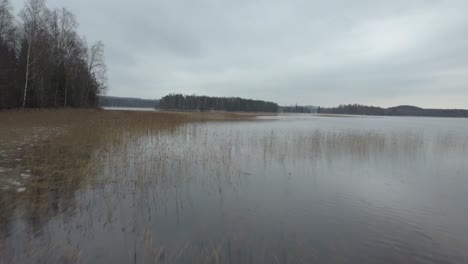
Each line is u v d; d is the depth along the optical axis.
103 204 4.89
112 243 3.51
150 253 3.27
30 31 23.00
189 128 20.16
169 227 4.07
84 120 19.12
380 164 9.37
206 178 6.98
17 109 21.36
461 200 5.65
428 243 3.79
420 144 13.72
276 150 11.57
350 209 5.05
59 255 3.15
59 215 4.32
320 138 14.58
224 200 5.39
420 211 4.99
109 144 10.30
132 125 16.39
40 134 11.80
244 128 23.78
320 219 4.55
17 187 5.25
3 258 3.04
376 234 4.03
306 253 3.41
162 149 10.23
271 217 4.58
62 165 7.08
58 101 32.28
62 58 32.50
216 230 4.01
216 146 12.14
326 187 6.49
